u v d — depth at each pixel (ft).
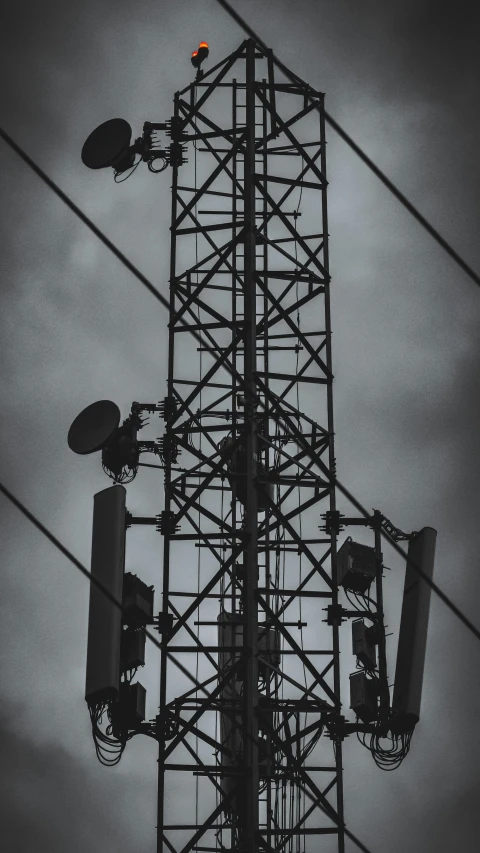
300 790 199.82
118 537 197.36
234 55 222.48
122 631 199.31
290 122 222.89
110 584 195.00
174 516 203.82
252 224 211.82
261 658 196.85
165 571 201.98
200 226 215.72
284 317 208.03
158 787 193.57
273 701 197.98
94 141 223.51
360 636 200.23
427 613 201.36
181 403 208.64
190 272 215.10
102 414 208.13
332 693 197.47
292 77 175.11
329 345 211.00
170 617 199.52
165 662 197.77
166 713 195.42
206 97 221.87
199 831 191.31
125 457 205.87
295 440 206.18
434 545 204.13
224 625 201.46
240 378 201.16
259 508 212.84
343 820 193.26
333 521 204.44
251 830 185.68
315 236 217.77
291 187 220.02
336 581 202.90
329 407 208.13
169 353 211.20
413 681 197.98
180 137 220.64
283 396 213.25
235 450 208.33
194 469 205.98
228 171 222.89
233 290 218.79
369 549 202.90
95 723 194.80
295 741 196.85
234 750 195.42
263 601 196.24
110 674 191.11
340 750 197.16
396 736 198.39
